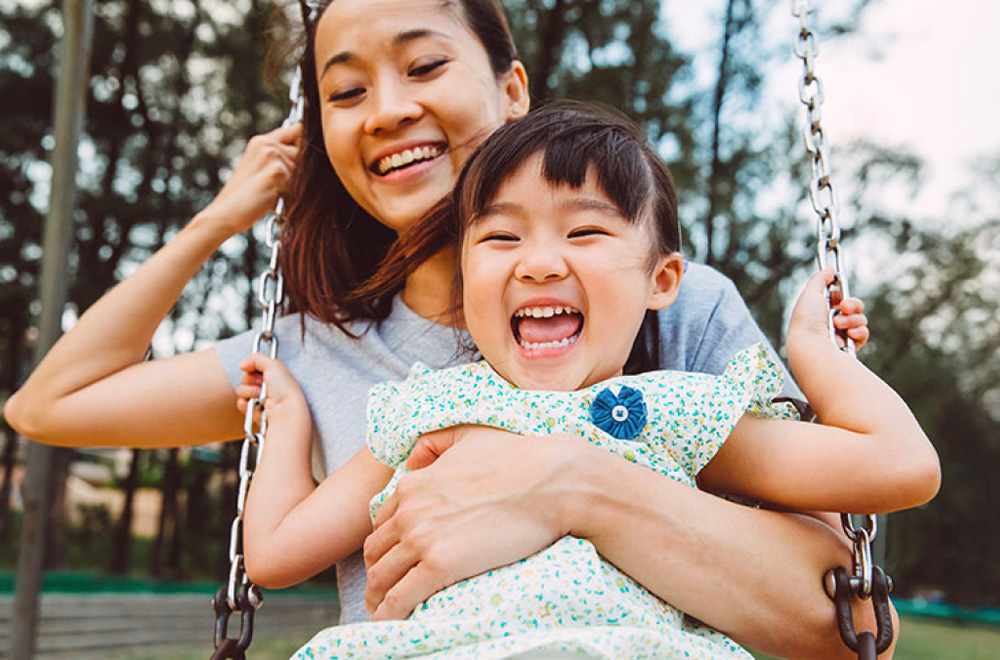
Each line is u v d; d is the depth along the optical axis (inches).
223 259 641.0
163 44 576.1
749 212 401.7
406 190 65.4
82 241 574.9
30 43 596.4
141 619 459.2
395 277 64.1
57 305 156.3
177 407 71.2
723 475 54.5
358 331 69.8
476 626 45.5
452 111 64.6
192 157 593.9
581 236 52.8
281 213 72.2
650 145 58.9
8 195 601.9
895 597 897.5
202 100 604.4
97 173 612.7
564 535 49.4
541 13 348.2
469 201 55.3
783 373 55.1
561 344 53.4
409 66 65.0
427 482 51.4
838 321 55.5
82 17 156.9
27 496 166.9
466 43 66.7
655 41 360.5
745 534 50.4
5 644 360.5
